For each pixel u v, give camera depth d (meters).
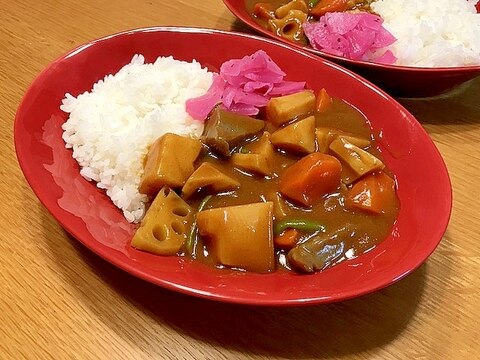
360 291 0.21
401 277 0.22
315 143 0.28
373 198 0.26
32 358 0.22
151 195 0.26
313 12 0.39
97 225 0.24
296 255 0.23
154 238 0.24
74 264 0.25
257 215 0.24
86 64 0.31
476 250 0.27
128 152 0.27
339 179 0.26
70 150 0.28
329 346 0.23
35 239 0.26
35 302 0.24
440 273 0.26
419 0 0.39
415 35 0.36
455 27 0.37
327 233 0.25
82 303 0.24
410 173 0.27
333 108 0.30
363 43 0.34
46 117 0.28
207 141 0.27
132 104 0.29
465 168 0.31
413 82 0.33
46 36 0.38
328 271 0.23
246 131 0.27
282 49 0.32
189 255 0.24
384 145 0.29
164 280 0.21
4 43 0.37
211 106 0.29
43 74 0.29
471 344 0.23
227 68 0.30
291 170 0.26
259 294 0.21
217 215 0.24
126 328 0.23
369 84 0.30
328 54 0.33
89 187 0.27
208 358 0.22
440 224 0.24
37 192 0.24
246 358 0.23
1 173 0.29
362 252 0.24
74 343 0.22
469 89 0.37
